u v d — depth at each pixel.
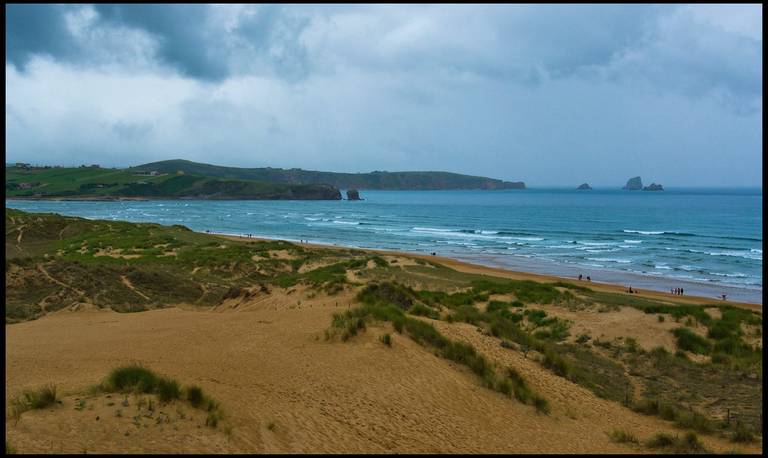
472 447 7.88
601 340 16.94
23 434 5.98
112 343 13.62
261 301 22.05
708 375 13.75
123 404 7.12
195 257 37.34
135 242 44.50
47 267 25.81
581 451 8.24
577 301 22.77
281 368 10.32
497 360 12.75
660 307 20.50
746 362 14.53
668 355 15.30
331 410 8.34
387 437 7.73
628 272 44.59
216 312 21.12
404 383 9.99
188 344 12.81
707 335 16.94
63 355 12.22
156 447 5.96
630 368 14.44
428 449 7.55
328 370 10.29
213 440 6.39
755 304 31.05
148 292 26.08
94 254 40.31
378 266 34.34
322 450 6.89
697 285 38.75
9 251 42.25
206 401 7.57
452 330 14.87
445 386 10.23
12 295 22.75
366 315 14.22
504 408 9.87
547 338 17.70
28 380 9.87
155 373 8.93
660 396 12.21
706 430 9.96
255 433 6.93
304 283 23.23
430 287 28.33
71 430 6.20
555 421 9.74
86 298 23.17
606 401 11.62
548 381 12.14
